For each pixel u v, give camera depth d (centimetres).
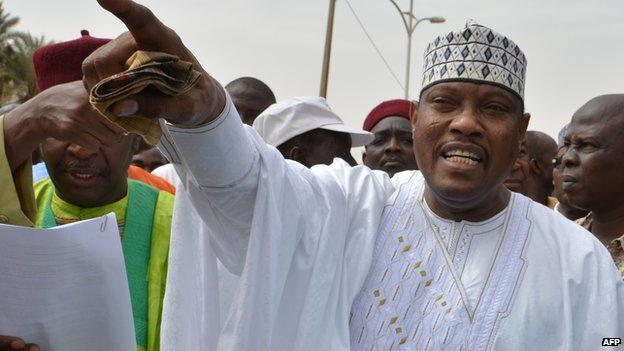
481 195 255
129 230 295
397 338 252
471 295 253
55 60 292
